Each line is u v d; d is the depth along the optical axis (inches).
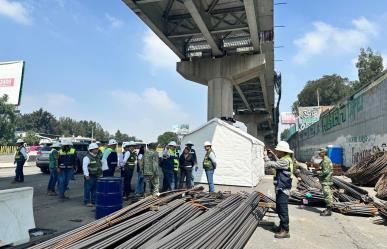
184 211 296.0
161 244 199.3
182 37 1123.9
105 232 219.3
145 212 288.0
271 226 325.4
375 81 850.8
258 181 753.0
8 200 250.4
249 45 1197.1
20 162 637.3
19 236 252.2
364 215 382.9
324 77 3983.8
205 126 704.4
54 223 314.0
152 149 428.5
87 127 6545.3
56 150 496.4
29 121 5482.3
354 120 1037.2
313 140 1926.7
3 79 1379.2
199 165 701.3
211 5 904.3
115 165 431.8
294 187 654.5
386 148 770.2
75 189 564.7
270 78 1625.2
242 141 668.1
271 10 930.1
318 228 321.1
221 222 268.2
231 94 1264.8
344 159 1150.3
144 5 880.3
